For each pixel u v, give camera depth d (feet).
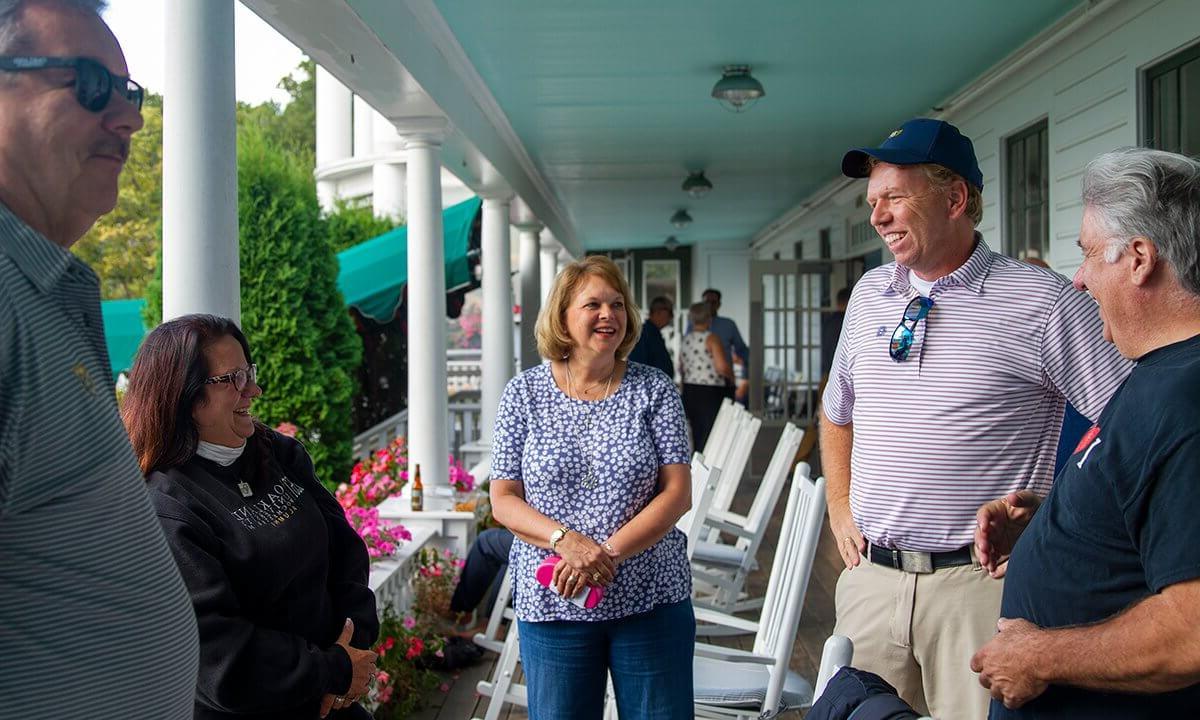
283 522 6.65
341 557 7.38
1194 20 13.21
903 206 7.36
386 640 12.50
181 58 8.98
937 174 7.34
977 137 22.29
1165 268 4.73
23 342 3.67
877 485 7.70
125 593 4.08
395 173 44.39
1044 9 16.37
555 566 7.78
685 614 8.23
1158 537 4.43
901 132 7.49
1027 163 19.79
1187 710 4.69
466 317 66.28
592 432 8.23
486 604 16.99
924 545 7.48
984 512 6.91
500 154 24.02
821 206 39.01
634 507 8.14
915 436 7.49
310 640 6.76
